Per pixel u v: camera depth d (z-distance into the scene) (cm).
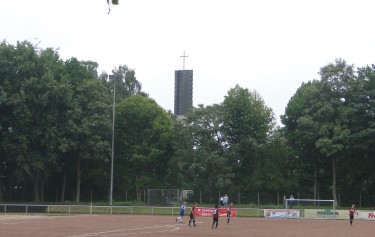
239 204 7700
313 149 7894
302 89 8650
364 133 6969
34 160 7312
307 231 3906
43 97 7175
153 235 3216
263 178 8162
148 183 8388
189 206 6875
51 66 7812
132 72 10688
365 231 3997
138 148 8388
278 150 8569
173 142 8144
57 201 8412
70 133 7538
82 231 3491
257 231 3822
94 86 7875
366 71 7700
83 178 8544
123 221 4866
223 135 8194
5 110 7369
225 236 3266
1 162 7725
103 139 8075
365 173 7575
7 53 7488
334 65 7581
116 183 8725
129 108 8575
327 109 7238
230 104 8531
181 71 12738
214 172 7906
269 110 8994
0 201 7719
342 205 8112
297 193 8244
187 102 12600
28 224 4247
